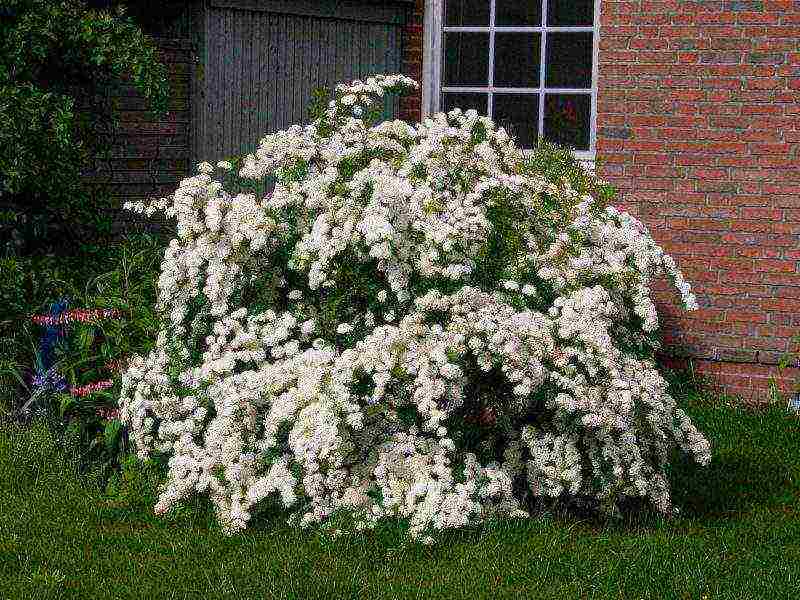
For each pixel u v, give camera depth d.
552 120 8.81
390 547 5.06
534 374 5.17
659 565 4.98
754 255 8.22
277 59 8.75
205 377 5.44
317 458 5.16
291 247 5.74
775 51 8.06
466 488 5.09
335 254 5.45
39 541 5.09
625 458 5.37
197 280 5.66
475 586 4.68
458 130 6.03
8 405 6.70
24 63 7.61
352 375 5.14
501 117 8.94
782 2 8.02
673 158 8.34
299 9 8.73
